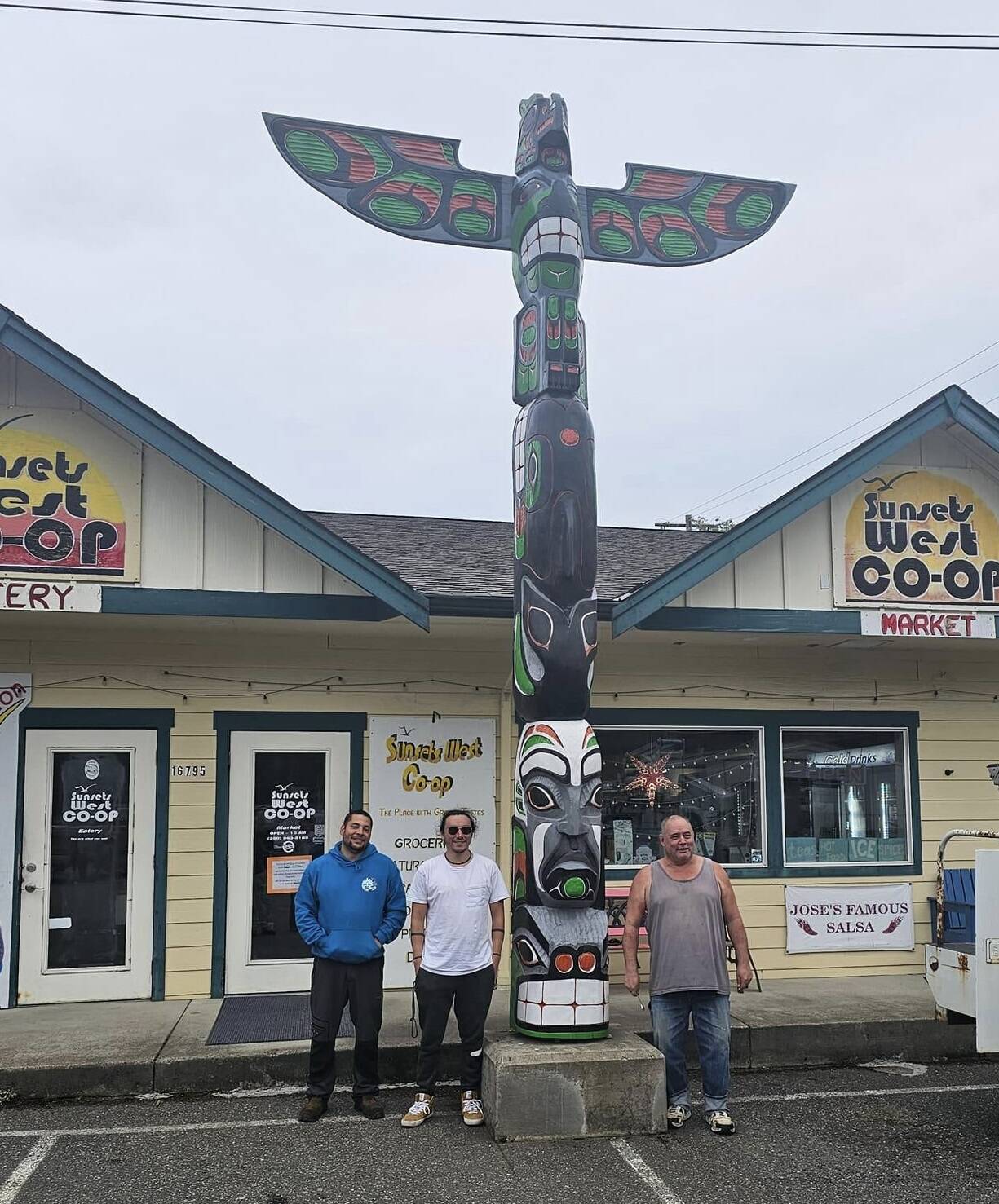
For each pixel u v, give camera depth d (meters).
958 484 9.15
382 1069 6.70
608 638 8.94
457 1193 4.95
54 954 8.10
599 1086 5.77
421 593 7.78
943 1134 5.77
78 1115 6.04
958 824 9.71
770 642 9.25
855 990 8.55
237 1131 5.78
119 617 7.88
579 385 6.66
